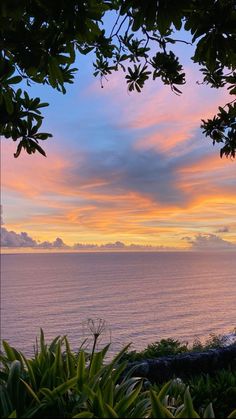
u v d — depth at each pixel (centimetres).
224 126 692
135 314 14062
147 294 19438
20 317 15150
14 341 9988
